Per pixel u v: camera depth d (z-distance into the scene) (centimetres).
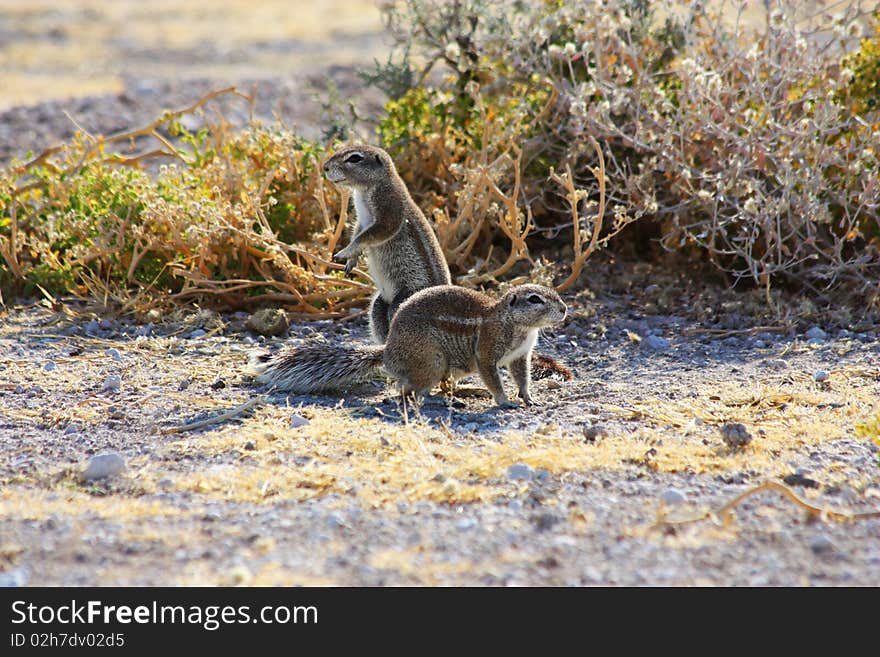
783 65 2227
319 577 1056
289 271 2181
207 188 2383
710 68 2342
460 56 2642
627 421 1611
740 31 2373
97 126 3669
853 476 1351
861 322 2098
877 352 1923
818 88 2238
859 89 2420
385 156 1958
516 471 1368
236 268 2267
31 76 5366
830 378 1788
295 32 6906
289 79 4509
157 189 2450
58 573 1066
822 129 2106
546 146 2444
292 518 1228
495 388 1700
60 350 1972
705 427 1577
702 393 1734
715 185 2206
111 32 7056
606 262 2466
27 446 1514
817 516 1202
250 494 1312
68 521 1216
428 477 1352
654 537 1153
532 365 1867
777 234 2127
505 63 2534
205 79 4681
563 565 1080
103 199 2436
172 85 4450
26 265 2355
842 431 1530
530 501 1281
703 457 1430
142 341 2012
